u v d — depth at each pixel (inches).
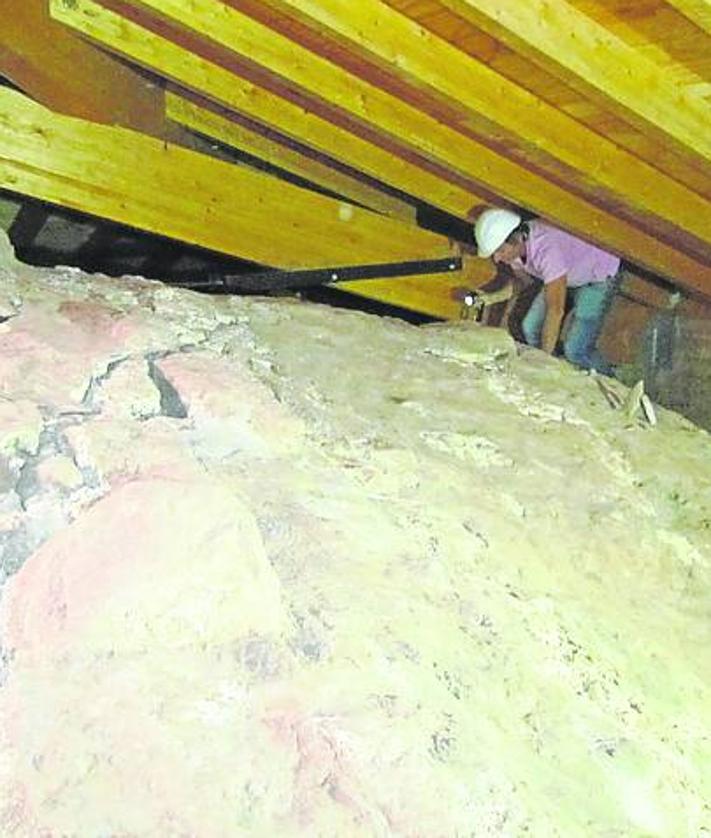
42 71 136.6
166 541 59.2
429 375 113.6
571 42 105.2
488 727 58.3
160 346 92.2
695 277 175.0
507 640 67.9
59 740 48.7
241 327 108.8
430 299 188.1
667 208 145.7
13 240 198.8
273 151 176.2
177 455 72.4
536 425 109.0
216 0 116.3
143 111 155.4
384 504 79.1
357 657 58.1
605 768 60.6
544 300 166.2
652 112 116.1
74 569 57.9
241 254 168.4
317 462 82.2
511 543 82.7
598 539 90.9
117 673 52.9
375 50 107.0
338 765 49.9
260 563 60.0
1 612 56.7
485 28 99.7
